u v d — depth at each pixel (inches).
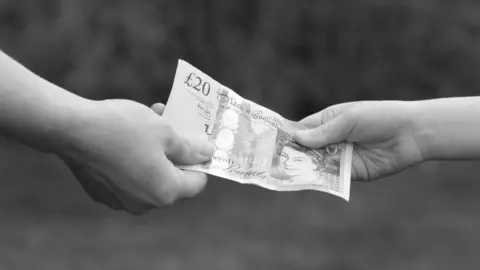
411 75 115.7
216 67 108.7
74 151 25.2
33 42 99.5
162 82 103.2
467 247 72.4
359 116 29.8
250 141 29.7
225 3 107.2
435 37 114.7
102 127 25.0
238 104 30.0
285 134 30.4
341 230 77.2
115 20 99.0
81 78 98.1
